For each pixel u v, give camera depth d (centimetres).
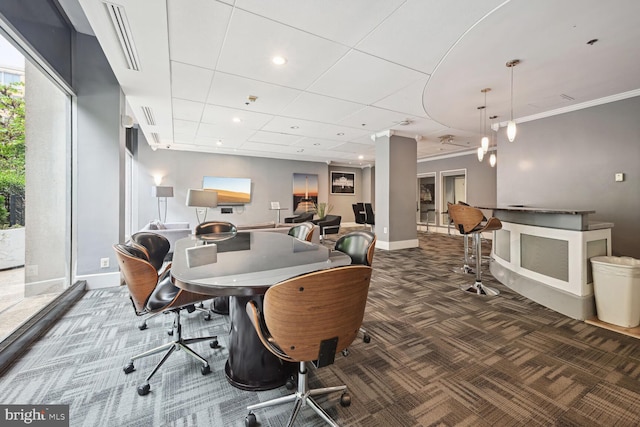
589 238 256
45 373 172
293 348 110
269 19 223
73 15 289
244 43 257
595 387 160
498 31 234
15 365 180
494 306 287
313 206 1012
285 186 961
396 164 604
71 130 318
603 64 289
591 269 255
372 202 1140
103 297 303
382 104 419
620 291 233
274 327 108
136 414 140
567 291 263
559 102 403
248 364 161
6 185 222
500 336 222
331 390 144
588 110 401
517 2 199
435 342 213
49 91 280
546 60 281
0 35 206
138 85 346
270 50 269
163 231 462
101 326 236
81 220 323
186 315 262
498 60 283
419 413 141
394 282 372
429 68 304
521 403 148
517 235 329
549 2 197
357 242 219
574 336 221
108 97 333
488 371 176
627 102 364
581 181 407
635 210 358
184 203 808
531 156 468
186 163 809
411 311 274
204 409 144
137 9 208
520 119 482
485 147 407
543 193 452
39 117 264
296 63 295
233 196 869
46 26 253
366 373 174
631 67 296
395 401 149
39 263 267
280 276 136
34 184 258
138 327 235
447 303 296
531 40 246
